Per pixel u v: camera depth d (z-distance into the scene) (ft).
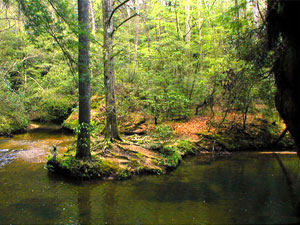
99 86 35.19
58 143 45.57
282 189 22.39
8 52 57.31
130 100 48.49
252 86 32.30
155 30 67.62
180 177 27.25
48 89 53.93
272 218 16.69
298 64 13.09
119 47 48.29
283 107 16.02
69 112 69.67
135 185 24.84
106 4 33.76
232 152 39.37
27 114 60.13
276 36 17.95
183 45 48.60
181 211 18.65
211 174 27.94
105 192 23.00
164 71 51.67
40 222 17.34
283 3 12.17
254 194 21.38
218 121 46.19
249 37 25.48
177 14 57.52
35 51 56.24
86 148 27.66
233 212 18.03
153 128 46.68
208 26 57.21
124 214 18.44
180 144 38.52
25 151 39.34
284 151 39.24
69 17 19.54
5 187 24.21
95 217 18.02
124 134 45.34
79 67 24.29
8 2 23.02
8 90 44.80
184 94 51.80
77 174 26.32
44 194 22.50
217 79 37.86
